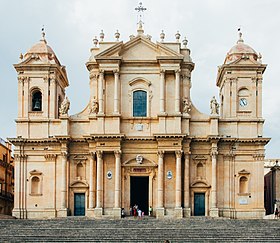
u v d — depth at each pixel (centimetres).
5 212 8431
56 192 7044
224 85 7225
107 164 6988
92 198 6944
